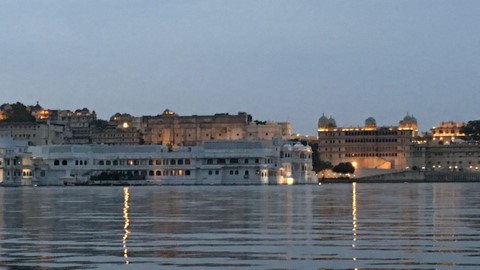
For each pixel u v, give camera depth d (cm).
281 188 18025
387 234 4159
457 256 3186
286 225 4866
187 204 8212
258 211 6588
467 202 8312
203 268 2927
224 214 6162
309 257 3206
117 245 3709
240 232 4375
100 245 3712
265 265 2988
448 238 3906
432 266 2922
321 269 2878
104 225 4966
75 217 5853
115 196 11481
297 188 17950
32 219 5609
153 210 6894
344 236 4072
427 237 3969
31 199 10194
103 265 3022
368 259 3128
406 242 3734
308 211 6512
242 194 12369
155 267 2961
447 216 5656
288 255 3275
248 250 3459
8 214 6306
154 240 3938
